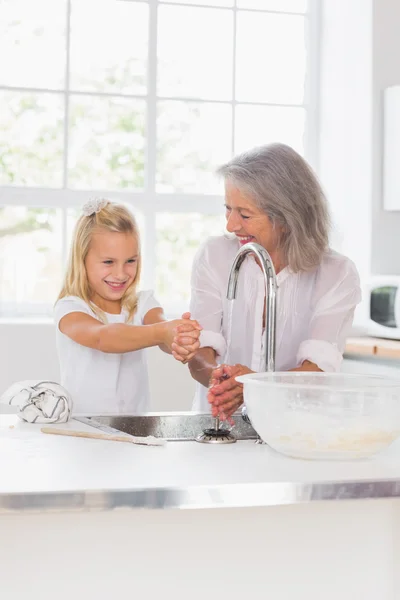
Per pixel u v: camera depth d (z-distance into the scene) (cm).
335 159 366
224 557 125
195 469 119
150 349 325
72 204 354
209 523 124
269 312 149
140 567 122
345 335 189
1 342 316
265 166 179
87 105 357
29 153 351
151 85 362
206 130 370
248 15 372
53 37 352
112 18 358
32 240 350
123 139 361
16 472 114
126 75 360
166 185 366
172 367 327
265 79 376
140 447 138
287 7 376
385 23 338
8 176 350
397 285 311
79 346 197
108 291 199
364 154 343
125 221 198
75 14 354
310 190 184
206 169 370
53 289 352
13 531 117
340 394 126
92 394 197
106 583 120
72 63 355
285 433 127
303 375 147
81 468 118
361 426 125
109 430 153
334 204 367
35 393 162
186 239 368
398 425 128
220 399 154
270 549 127
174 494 106
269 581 127
